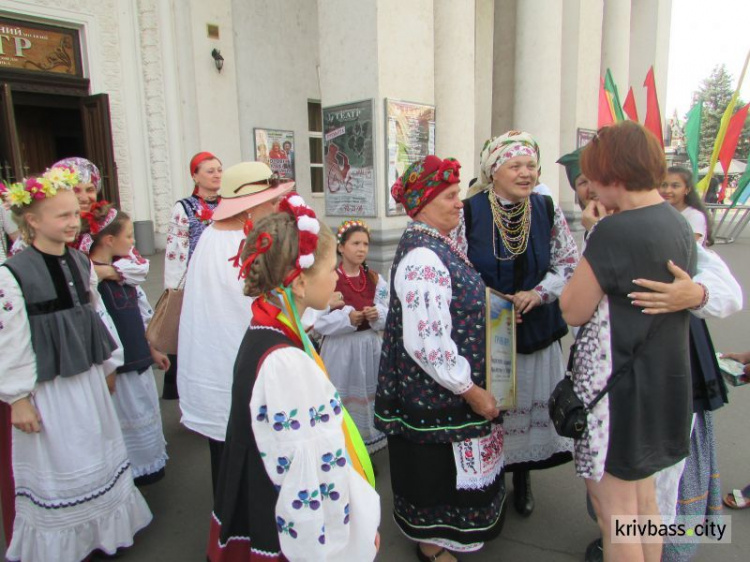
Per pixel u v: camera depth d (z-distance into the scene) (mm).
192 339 2281
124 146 9062
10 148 7914
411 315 1970
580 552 2434
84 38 8555
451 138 6180
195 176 3453
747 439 3410
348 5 5359
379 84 5270
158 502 2902
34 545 2191
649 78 6555
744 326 5871
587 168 1712
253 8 9617
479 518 2113
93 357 2268
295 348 1346
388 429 2182
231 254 2221
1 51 7879
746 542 2461
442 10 5992
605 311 1674
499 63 8930
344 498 1338
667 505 2031
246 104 9727
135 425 2869
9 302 1980
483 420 2088
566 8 8836
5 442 2273
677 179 2451
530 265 2438
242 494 1414
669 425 1702
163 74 9117
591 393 1707
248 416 1365
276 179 2377
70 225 2121
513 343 2184
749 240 12555
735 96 8828
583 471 1735
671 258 1593
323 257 1418
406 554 2455
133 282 2873
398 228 5660
